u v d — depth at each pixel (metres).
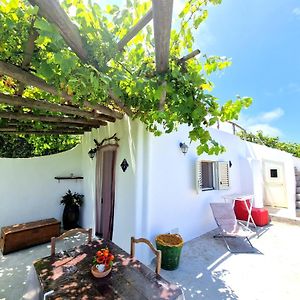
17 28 1.55
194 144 5.34
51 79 1.99
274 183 8.02
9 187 5.47
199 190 5.20
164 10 1.29
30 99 2.86
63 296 1.75
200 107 2.68
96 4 1.68
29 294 2.12
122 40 1.91
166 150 4.50
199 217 5.32
